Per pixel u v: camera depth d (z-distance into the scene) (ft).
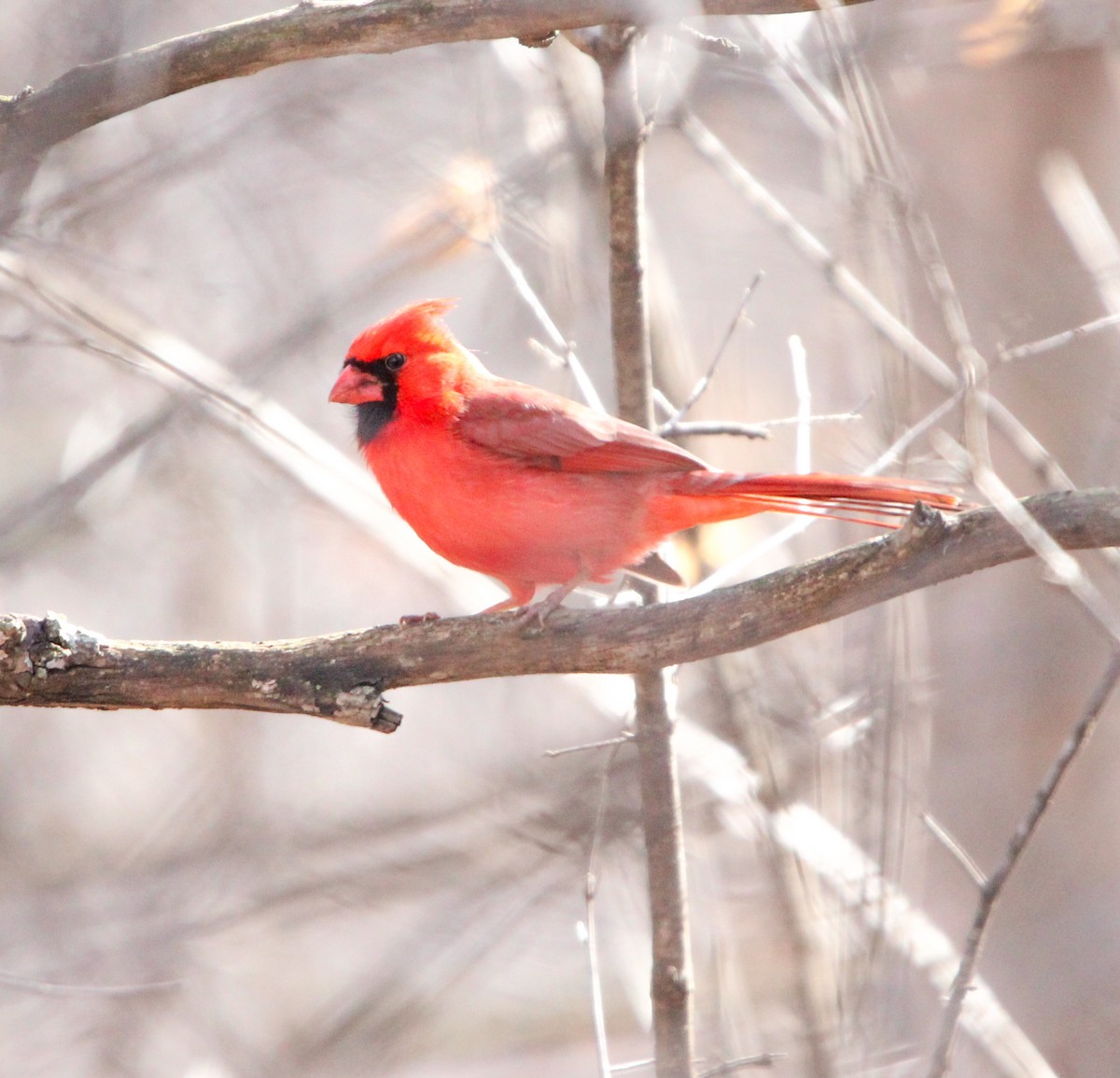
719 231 42.65
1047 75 37.14
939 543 19.84
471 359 27.09
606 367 36.14
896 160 25.40
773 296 41.73
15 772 47.26
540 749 42.65
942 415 26.37
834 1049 25.89
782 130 41.73
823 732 29.07
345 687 22.00
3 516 37.06
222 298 41.24
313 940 44.32
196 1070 38.78
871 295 26.55
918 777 27.37
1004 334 34.86
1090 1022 36.42
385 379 26.53
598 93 33.58
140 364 35.09
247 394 36.52
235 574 46.62
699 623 21.34
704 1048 30.19
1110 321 23.94
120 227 39.22
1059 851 37.78
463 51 36.83
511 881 39.01
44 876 42.68
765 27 27.58
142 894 41.06
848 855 27.09
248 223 41.86
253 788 44.55
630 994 33.37
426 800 44.93
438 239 36.32
